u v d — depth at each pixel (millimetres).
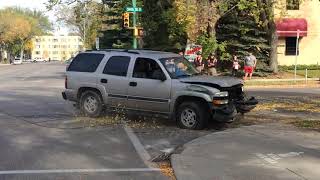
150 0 34438
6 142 10852
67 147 10367
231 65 37031
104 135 11844
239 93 13383
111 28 44594
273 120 14227
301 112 16062
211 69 30891
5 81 33844
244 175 7781
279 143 10312
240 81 13234
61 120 14109
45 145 10547
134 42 28125
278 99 19984
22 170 8297
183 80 12695
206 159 8938
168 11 31281
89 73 14320
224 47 34594
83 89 14461
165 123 13578
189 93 12477
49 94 22641
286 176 7676
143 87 13211
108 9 41500
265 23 34125
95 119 14062
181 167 8375
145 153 9859
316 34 43375
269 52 36188
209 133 12094
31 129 12609
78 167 8570
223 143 10367
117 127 12969
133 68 13508
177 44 35375
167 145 10742
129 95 13500
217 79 12766
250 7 31781
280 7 36500
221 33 36594
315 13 43156
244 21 36062
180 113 12750
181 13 30219
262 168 8203
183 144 10617
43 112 15852
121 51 14062
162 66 13023
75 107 16125
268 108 16984
